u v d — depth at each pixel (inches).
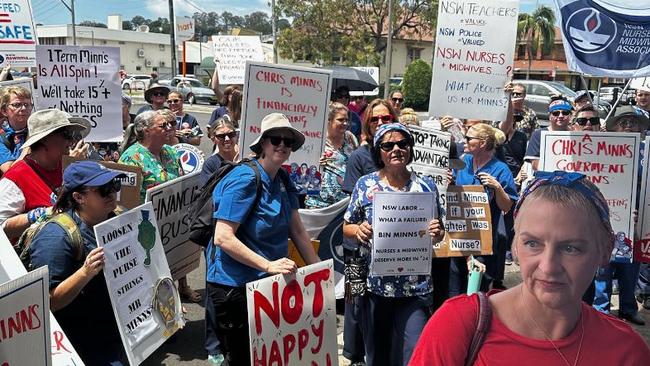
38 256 114.6
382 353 152.7
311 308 133.6
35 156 153.3
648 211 196.7
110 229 124.1
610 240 67.7
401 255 146.5
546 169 192.7
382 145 148.2
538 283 65.4
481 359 68.6
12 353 91.0
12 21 276.4
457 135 263.6
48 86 230.8
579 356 67.5
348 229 151.2
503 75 215.5
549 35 2113.7
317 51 1249.4
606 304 212.1
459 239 182.4
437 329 70.2
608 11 208.8
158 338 136.3
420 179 153.9
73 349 112.4
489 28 213.6
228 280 131.3
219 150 218.5
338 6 1227.2
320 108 215.5
